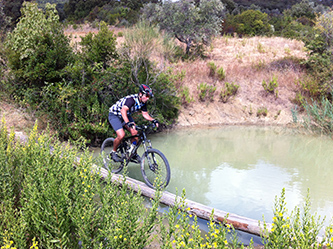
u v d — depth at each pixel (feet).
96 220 8.91
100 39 27.48
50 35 26.53
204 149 24.23
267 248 8.05
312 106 34.01
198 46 50.88
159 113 29.89
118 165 18.90
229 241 10.78
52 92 24.94
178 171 18.79
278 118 36.09
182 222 8.41
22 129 22.84
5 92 27.48
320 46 41.22
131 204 9.04
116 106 16.40
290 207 13.73
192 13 48.24
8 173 10.85
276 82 38.37
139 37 28.99
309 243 7.82
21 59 26.78
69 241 8.85
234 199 14.61
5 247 7.68
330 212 13.14
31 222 8.93
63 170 11.20
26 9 27.99
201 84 37.01
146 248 10.03
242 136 29.19
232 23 87.40
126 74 26.63
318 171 19.04
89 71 25.81
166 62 34.35
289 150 24.30
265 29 88.94
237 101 37.81
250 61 48.08
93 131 23.70
